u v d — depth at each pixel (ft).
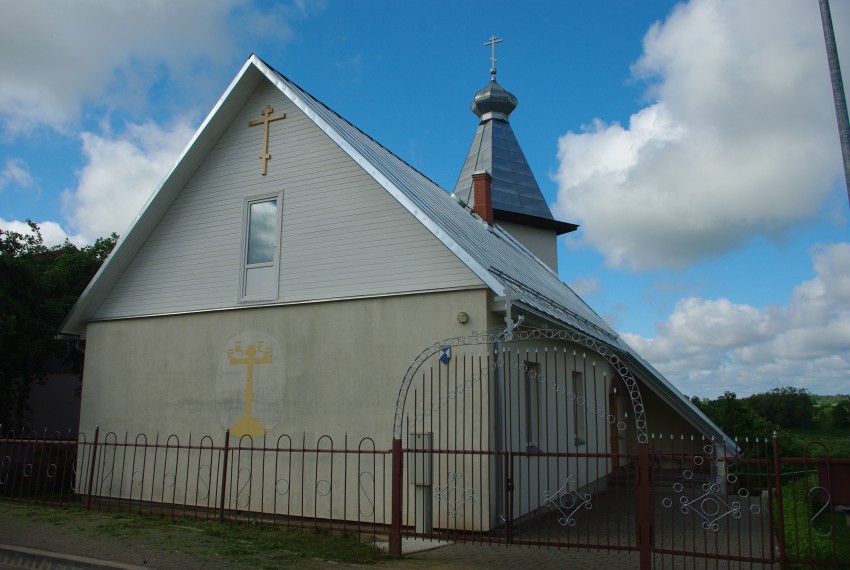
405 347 37.37
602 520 40.11
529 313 37.65
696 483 56.59
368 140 51.03
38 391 65.82
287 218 42.37
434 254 37.40
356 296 39.22
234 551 27.22
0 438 41.70
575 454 26.32
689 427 69.05
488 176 72.69
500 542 26.76
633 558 29.25
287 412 40.45
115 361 47.37
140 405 45.78
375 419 37.68
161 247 46.75
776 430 62.85
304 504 38.88
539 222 97.71
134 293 47.39
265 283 42.57
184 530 31.19
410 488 35.88
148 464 44.78
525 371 40.40
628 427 70.85
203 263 44.98
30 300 50.34
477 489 34.24
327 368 39.58
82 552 27.07
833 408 104.68
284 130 43.42
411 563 26.99
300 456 39.60
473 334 34.99
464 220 53.57
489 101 106.93
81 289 60.64
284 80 42.88
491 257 42.86
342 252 40.16
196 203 45.88
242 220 44.04
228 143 45.21
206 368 43.80
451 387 35.70
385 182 37.86
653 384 63.00
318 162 41.88
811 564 23.03
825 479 23.11
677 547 32.48
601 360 60.64
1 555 27.76
